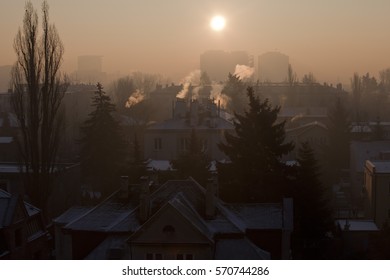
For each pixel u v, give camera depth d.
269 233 42.31
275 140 63.00
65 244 45.38
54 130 68.44
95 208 44.84
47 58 67.88
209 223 40.56
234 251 39.66
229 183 60.69
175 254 38.28
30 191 65.25
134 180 70.19
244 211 44.09
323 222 61.69
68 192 77.50
